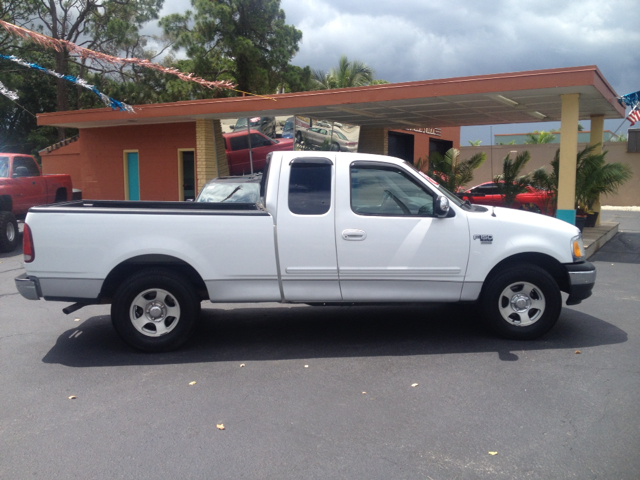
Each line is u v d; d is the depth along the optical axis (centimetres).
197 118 1579
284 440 368
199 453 353
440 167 1547
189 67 2372
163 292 548
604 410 404
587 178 1338
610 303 744
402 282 550
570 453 344
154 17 2220
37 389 464
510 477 319
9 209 1265
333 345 573
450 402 423
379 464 336
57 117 1655
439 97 1199
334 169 548
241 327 647
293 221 541
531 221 560
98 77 1803
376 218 545
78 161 2338
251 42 2497
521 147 2984
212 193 970
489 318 565
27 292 541
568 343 564
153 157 1747
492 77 1092
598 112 1469
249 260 542
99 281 537
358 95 1248
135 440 371
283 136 1592
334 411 411
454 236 546
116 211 536
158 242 534
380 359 526
